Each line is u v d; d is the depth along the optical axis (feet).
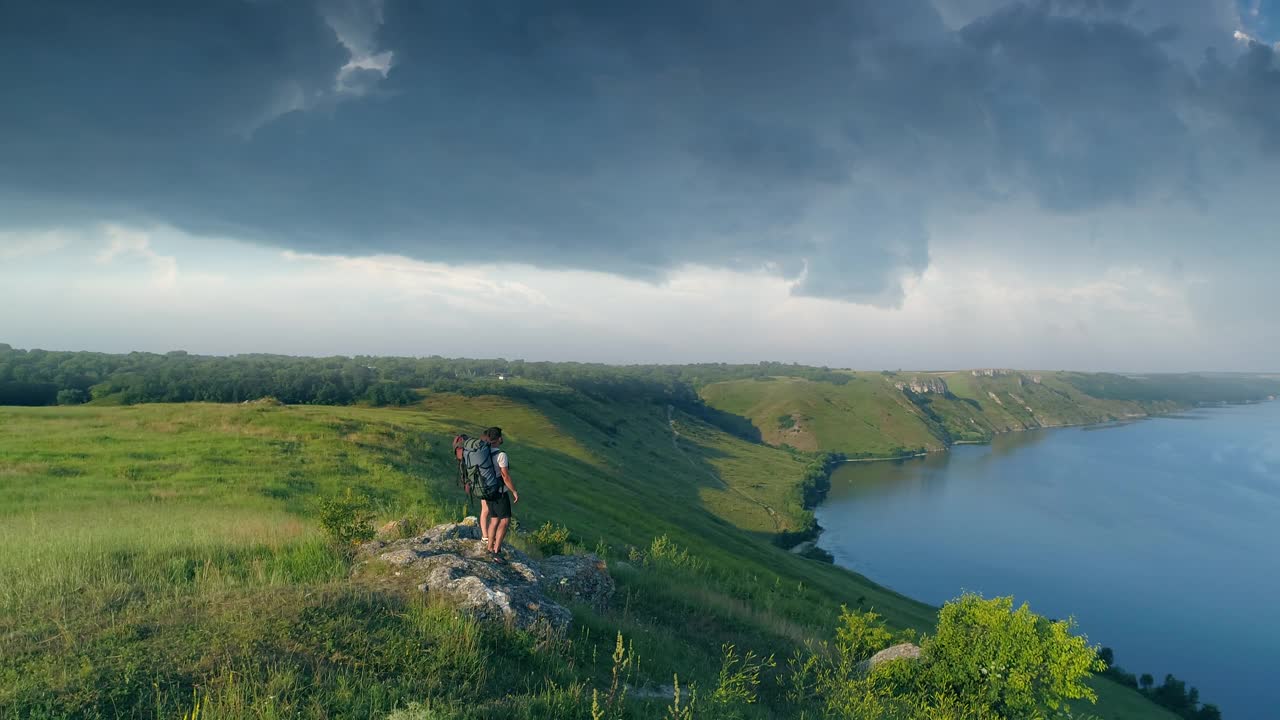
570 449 396.16
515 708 20.16
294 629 23.13
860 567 351.67
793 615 79.10
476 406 497.87
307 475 101.60
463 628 25.54
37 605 25.71
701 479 513.86
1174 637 275.39
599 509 190.80
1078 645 33.63
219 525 51.65
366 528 41.65
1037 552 385.70
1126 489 581.53
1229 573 353.92
